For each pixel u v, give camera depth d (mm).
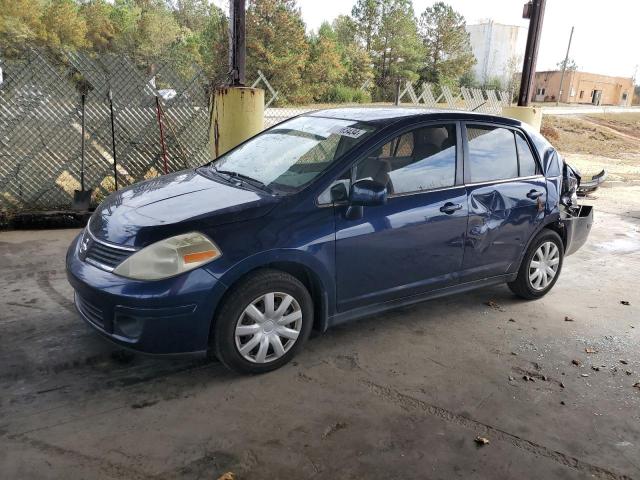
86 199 6809
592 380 3762
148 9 46250
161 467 2641
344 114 4367
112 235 3303
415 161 3988
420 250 3988
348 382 3516
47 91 6727
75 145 7012
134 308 3029
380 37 43750
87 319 3375
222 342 3287
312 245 3441
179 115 7641
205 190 3729
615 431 3184
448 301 5051
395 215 3797
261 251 3268
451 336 4305
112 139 7082
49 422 2930
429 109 4418
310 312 3627
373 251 3734
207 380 3434
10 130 6590
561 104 66500
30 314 4160
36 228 6508
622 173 16156
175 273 3078
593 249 7277
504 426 3152
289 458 2762
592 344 4328
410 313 4711
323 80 30703
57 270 5121
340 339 4121
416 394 3430
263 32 27828
